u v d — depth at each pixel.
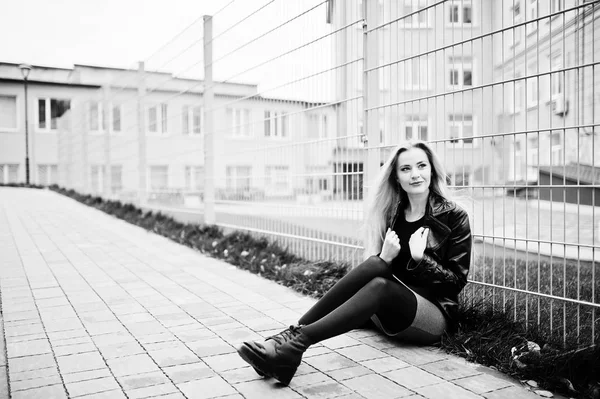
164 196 9.02
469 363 2.67
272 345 2.39
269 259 5.27
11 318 3.51
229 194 6.75
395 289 2.65
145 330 3.25
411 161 2.93
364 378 2.48
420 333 2.81
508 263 5.12
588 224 6.61
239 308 3.77
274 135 5.49
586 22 3.12
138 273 5.02
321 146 4.68
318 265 4.62
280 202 5.49
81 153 15.71
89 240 7.18
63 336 3.13
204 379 2.47
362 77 4.12
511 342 2.72
